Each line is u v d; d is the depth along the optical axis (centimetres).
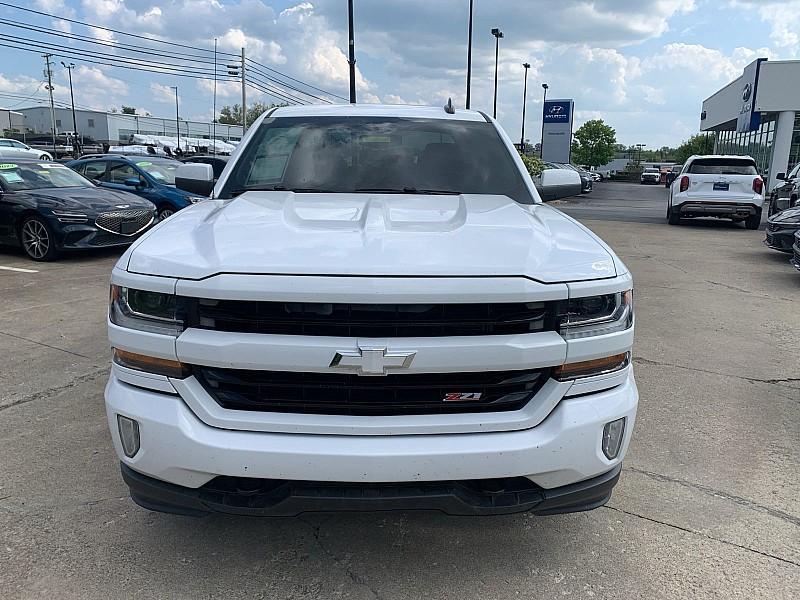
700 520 288
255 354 206
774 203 1486
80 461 334
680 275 891
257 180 347
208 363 210
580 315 220
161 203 1195
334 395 214
